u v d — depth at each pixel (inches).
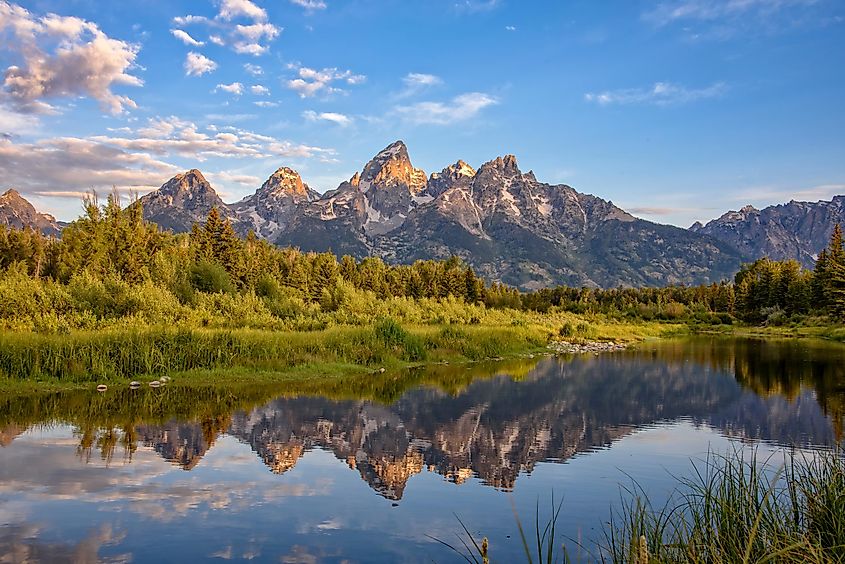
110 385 837.8
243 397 800.9
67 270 1847.9
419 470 486.6
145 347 915.4
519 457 530.0
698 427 664.4
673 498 410.0
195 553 319.3
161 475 455.2
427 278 3786.9
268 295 2181.3
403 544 334.6
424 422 673.6
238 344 1018.7
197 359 962.1
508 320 2422.5
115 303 1232.2
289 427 632.4
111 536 339.9
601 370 1203.9
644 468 493.4
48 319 1023.6
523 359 1424.7
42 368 836.6
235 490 424.5
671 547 278.7
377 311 2239.2
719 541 270.4
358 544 334.3
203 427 620.1
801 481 343.6
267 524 362.9
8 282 1188.5
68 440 555.2
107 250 1899.6
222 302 1654.8
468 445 571.8
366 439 587.5
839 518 275.3
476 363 1318.9
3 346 817.5
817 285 3058.6
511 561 310.3
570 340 1978.3
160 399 766.5
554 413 738.2
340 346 1163.9
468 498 416.8
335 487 437.1
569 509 393.1
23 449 520.7
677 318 3890.3
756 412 756.6
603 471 485.4
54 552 316.8
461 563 309.9
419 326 1679.4
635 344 2021.4
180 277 1822.1
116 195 1958.7
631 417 719.7
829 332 2413.9
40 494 405.7
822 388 969.5
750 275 4165.8
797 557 248.2
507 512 388.2
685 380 1061.8
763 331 2910.9
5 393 763.4
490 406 779.4
